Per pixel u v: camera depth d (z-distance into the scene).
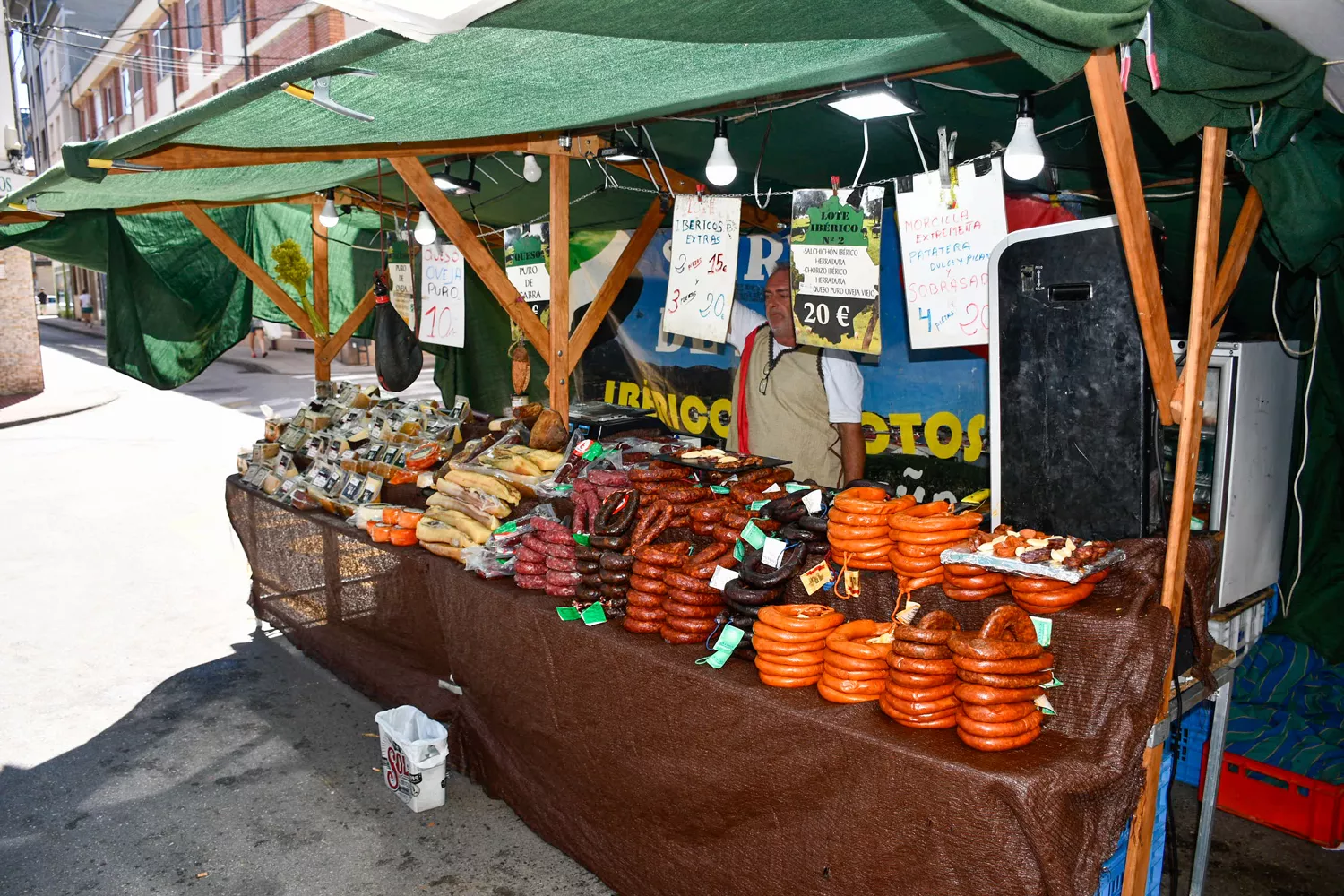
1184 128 2.10
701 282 3.85
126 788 4.08
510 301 4.54
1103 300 2.47
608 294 5.02
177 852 3.62
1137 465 2.47
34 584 6.79
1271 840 3.58
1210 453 3.21
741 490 3.36
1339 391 3.78
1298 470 3.82
